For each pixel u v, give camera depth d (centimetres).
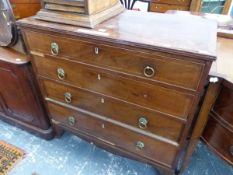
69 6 85
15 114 145
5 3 97
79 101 110
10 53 115
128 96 91
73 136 150
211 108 86
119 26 86
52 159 133
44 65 104
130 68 81
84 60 89
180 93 78
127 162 133
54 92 115
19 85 119
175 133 93
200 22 95
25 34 96
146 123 96
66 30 82
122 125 105
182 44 71
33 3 120
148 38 75
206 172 127
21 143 143
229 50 96
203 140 99
